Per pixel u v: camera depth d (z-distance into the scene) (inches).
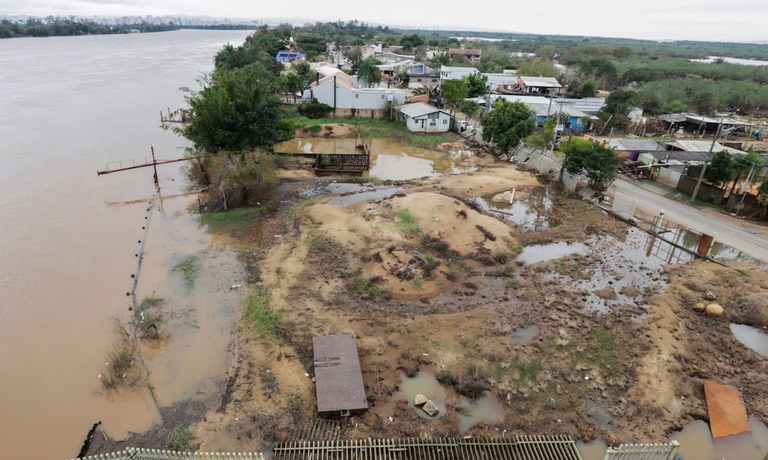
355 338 805.9
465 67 3978.8
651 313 923.4
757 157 1530.5
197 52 7199.8
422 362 764.0
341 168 1776.6
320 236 1189.7
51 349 796.6
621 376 753.6
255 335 819.4
